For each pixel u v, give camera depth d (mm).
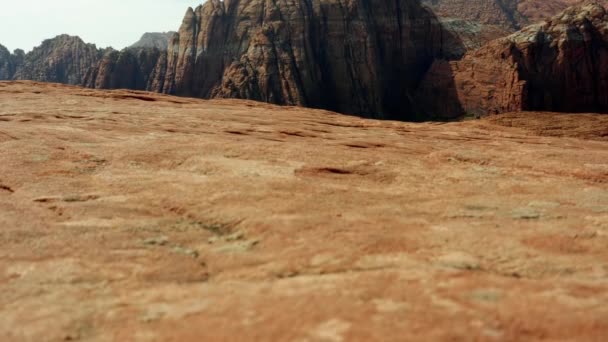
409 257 8062
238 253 8719
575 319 5430
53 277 7574
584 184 14562
